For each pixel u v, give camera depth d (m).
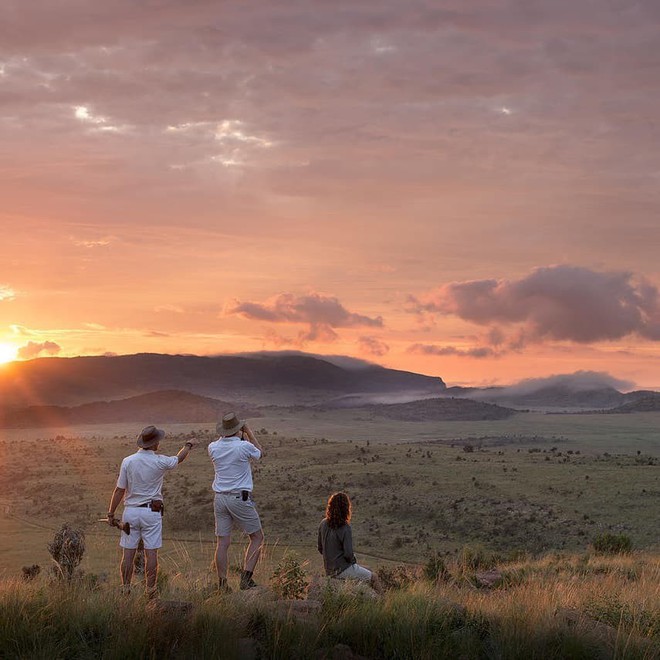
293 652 6.75
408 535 101.81
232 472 9.66
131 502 8.93
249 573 9.53
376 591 9.74
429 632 7.19
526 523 103.62
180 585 9.60
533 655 6.94
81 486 156.25
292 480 141.62
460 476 137.00
